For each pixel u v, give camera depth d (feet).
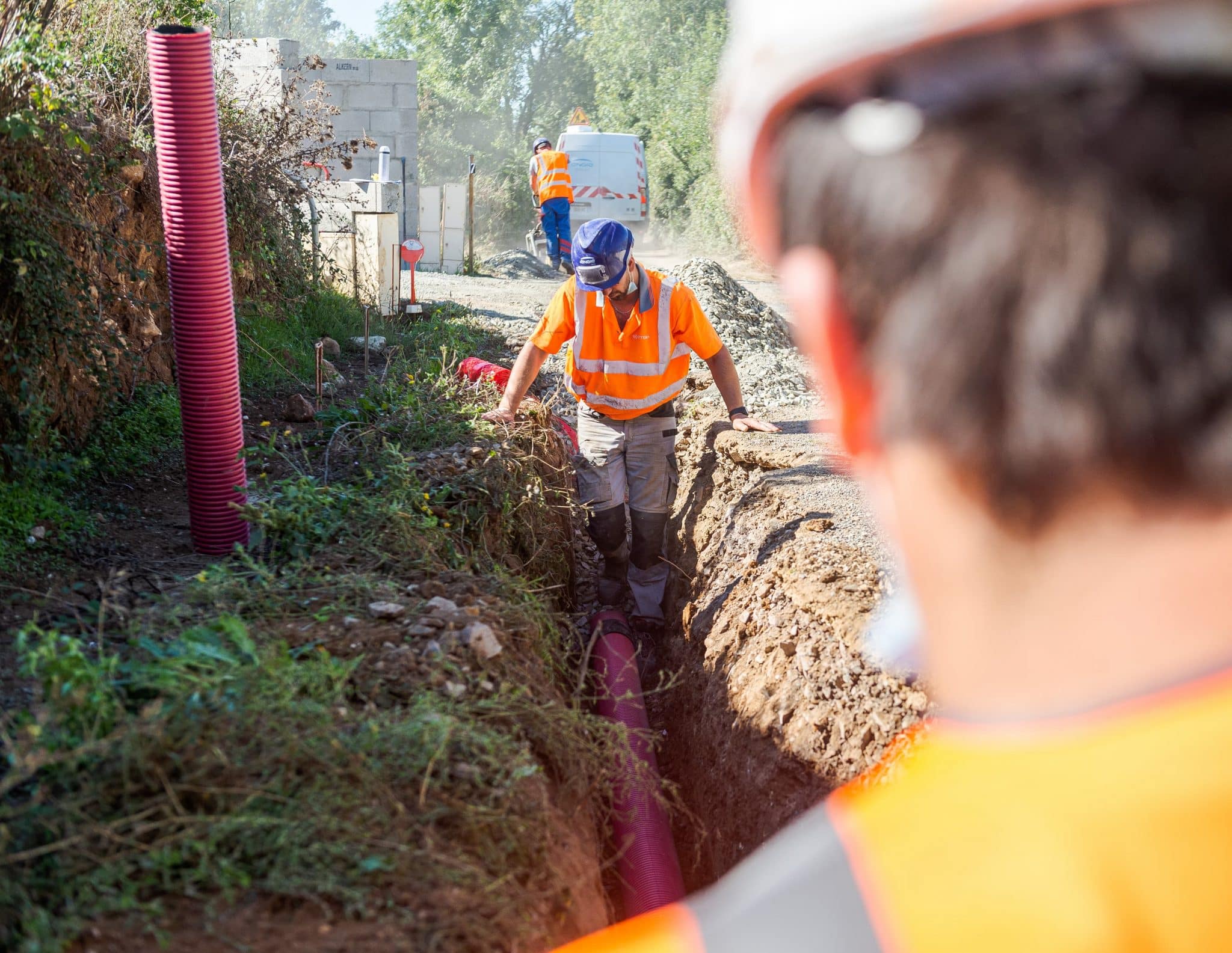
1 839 6.40
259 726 7.94
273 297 28.09
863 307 1.24
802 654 12.49
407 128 61.41
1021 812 1.20
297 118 31.19
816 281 1.27
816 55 1.24
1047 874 1.15
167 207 12.62
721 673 14.89
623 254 17.43
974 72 1.16
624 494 19.45
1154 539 1.15
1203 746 1.14
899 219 1.19
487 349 32.30
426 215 57.21
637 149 72.28
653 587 20.11
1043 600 1.20
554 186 56.13
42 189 15.01
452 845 7.45
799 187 1.30
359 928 6.59
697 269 32.94
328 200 34.45
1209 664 1.16
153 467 17.39
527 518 17.22
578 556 22.74
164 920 6.46
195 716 7.77
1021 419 1.14
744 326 30.27
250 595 11.06
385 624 10.73
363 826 7.36
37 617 10.82
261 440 19.25
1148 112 1.11
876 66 1.22
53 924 6.09
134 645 9.45
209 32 12.34
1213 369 1.09
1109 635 1.18
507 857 7.80
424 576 12.56
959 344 1.16
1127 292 1.10
